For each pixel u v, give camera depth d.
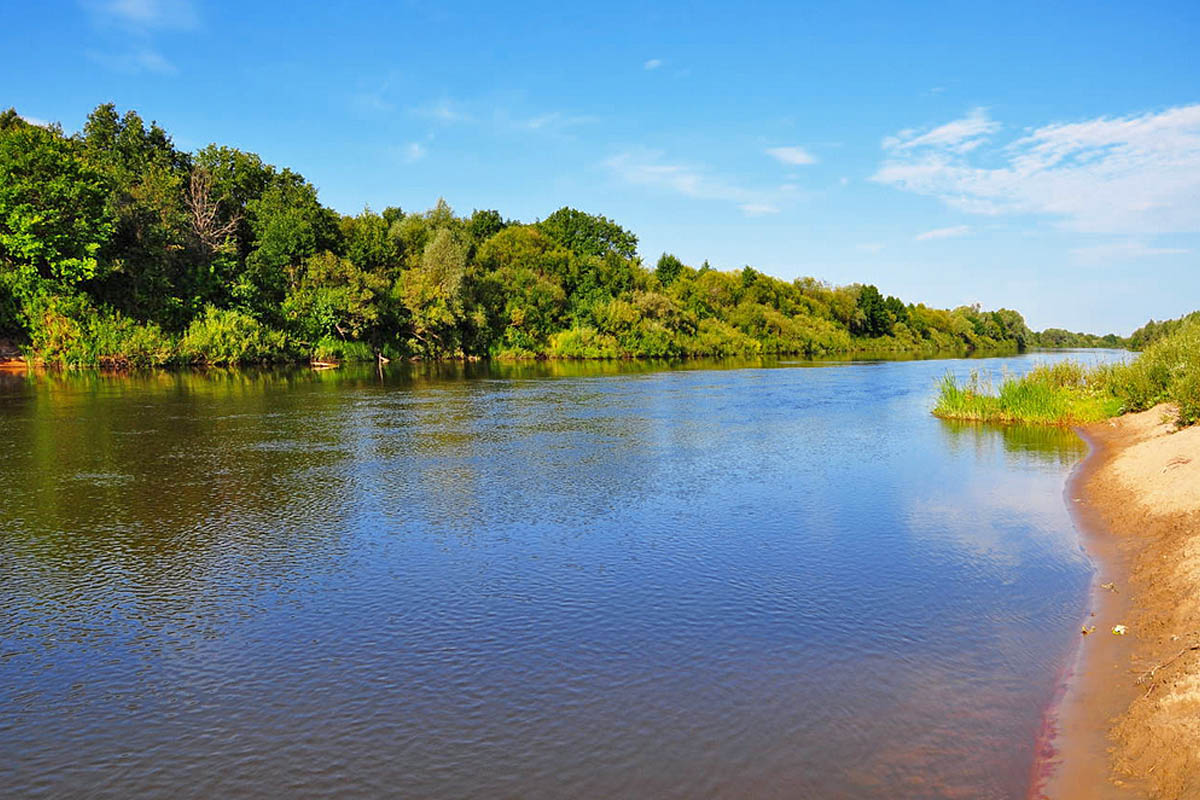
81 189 59.09
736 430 30.50
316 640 10.41
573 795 6.94
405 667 9.59
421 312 87.75
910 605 11.56
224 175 87.56
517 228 123.50
